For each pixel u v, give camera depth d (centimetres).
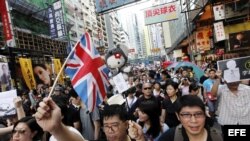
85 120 642
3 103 496
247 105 530
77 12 6644
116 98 784
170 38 7762
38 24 3444
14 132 344
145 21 2481
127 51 1595
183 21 4322
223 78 556
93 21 9238
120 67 1554
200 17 2723
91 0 9138
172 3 2427
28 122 345
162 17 2439
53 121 196
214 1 2238
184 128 317
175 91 651
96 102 491
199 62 3409
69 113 634
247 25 2347
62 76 2772
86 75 486
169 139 321
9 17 2222
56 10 2969
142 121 464
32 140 347
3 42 2261
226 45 2355
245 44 2217
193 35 3531
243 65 612
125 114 311
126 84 839
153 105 468
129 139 330
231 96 537
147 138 462
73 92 652
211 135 307
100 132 627
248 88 540
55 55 3709
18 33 2748
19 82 2217
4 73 1456
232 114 533
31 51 2883
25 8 2952
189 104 298
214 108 642
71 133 216
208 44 3012
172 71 2314
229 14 2262
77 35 6288
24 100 1193
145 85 676
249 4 2147
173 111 628
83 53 492
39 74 2311
